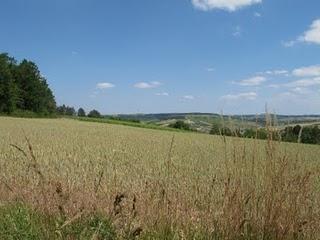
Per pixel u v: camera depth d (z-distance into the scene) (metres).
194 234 5.44
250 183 5.28
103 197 7.61
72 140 33.81
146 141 39.50
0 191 8.45
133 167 17.38
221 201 5.79
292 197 5.12
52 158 19.16
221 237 5.21
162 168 17.17
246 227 5.12
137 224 5.55
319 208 5.70
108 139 38.47
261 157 5.43
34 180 11.49
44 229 5.30
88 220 5.66
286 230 4.98
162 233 5.48
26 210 6.57
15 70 138.62
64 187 8.78
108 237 5.29
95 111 140.75
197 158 22.97
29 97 139.50
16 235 5.55
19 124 63.78
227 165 5.50
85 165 16.94
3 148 22.59
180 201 6.55
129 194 8.53
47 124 68.81
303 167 5.68
